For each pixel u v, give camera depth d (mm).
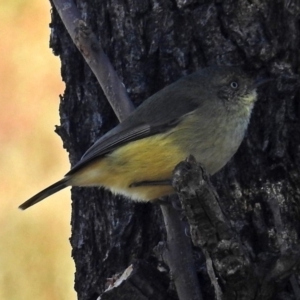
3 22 21516
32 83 20578
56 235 18219
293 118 10172
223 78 10562
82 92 11359
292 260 8805
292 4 10070
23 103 20188
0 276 17312
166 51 10758
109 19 11008
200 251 10375
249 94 10453
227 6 10367
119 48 10961
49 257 17750
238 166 10430
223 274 8766
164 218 10281
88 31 10500
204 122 10641
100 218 11211
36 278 17359
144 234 10930
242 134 10430
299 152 10102
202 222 8641
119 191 10953
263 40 10266
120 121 10711
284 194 10141
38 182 19109
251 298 8891
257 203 10250
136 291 10000
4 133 19672
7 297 17062
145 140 10688
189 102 10719
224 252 8688
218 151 10469
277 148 10203
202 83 10727
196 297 9953
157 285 10109
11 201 18719
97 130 11305
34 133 19734
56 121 19953
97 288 11188
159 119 10688
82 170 11023
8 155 19344
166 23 10703
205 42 10562
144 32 10852
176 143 10680
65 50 11406
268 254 9672
